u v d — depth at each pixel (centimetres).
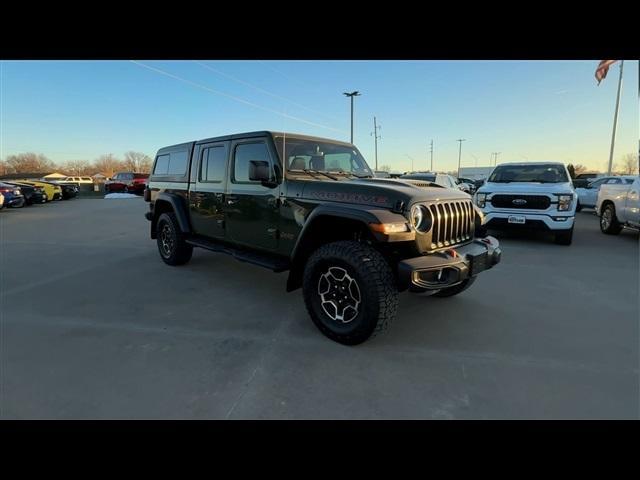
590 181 1484
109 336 330
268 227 393
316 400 237
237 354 297
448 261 296
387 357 292
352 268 293
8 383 255
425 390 248
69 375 265
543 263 602
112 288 471
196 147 505
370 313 288
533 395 243
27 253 699
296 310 394
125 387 250
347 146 458
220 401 236
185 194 531
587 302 417
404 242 300
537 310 393
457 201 341
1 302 418
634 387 251
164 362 284
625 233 938
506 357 292
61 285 484
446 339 324
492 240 369
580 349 305
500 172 859
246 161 417
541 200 721
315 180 359
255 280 508
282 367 277
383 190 307
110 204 1953
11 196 1617
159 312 388
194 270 562
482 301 421
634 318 371
